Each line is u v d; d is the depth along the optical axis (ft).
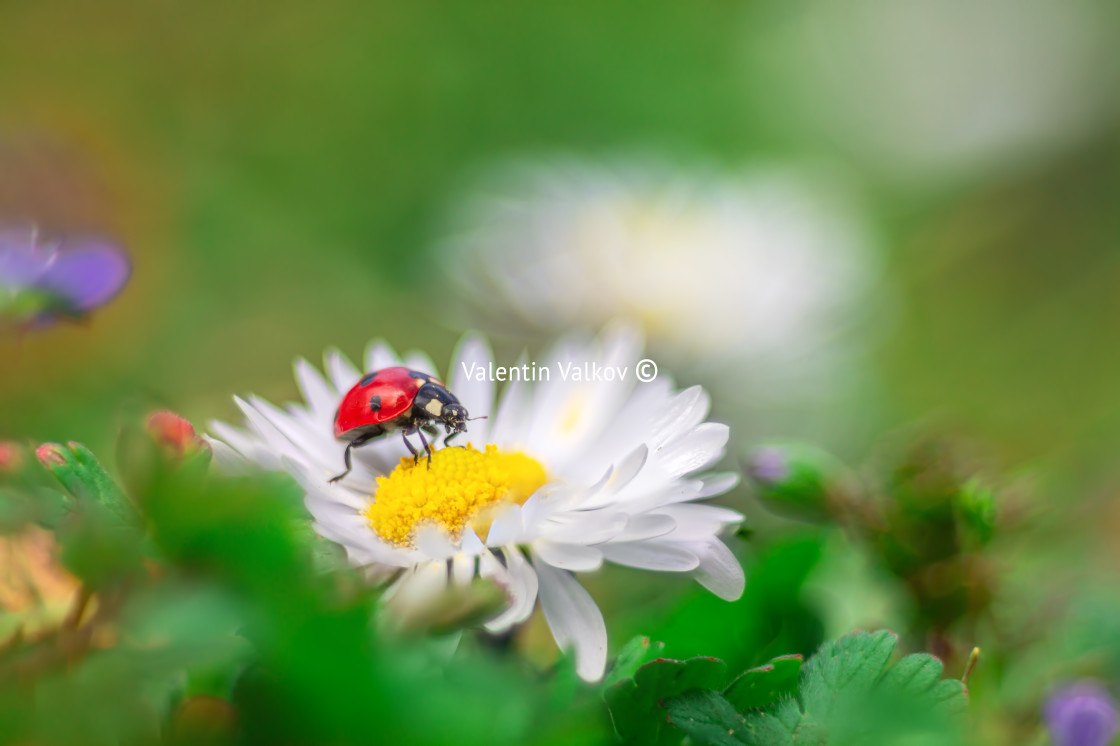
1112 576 0.45
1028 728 0.39
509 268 0.76
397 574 0.36
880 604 0.42
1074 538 0.47
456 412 0.40
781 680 0.34
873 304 0.86
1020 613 0.41
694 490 0.37
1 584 0.32
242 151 1.04
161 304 0.81
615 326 0.72
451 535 0.39
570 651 0.33
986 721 0.39
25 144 0.77
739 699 0.34
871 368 0.84
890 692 0.34
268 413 0.39
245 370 0.79
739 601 0.39
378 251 1.03
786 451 0.41
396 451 0.40
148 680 0.32
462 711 0.32
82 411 0.52
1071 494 0.48
